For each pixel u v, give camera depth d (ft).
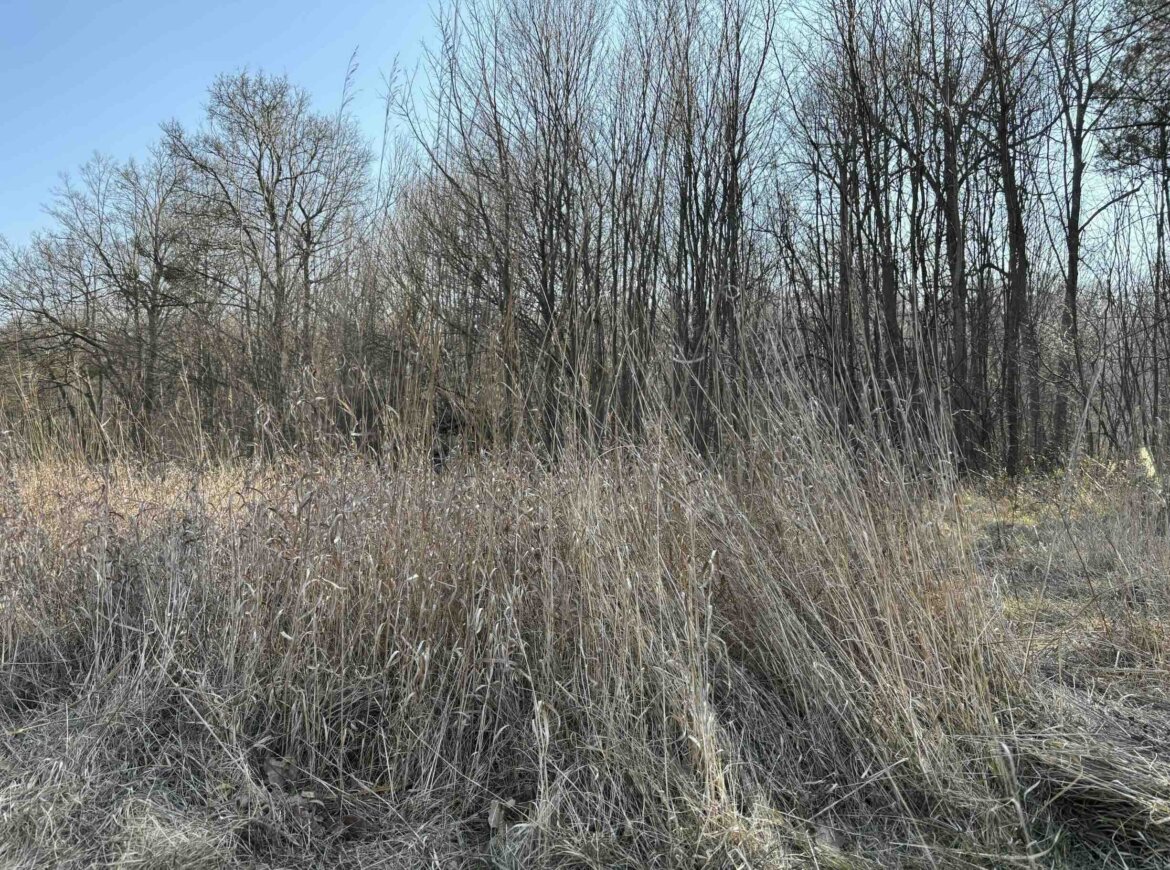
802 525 11.15
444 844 8.25
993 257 49.93
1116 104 40.57
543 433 12.66
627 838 8.16
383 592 10.97
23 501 14.30
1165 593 13.41
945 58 43.29
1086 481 19.43
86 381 17.26
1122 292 40.81
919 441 11.51
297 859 8.04
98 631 12.00
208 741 9.79
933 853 7.74
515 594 10.52
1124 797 7.88
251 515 11.79
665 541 11.38
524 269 40.86
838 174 44.70
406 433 12.19
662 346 13.28
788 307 13.00
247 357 37.70
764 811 8.27
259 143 65.21
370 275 35.37
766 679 10.71
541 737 9.07
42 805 8.61
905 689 9.16
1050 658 11.69
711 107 42.45
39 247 69.36
